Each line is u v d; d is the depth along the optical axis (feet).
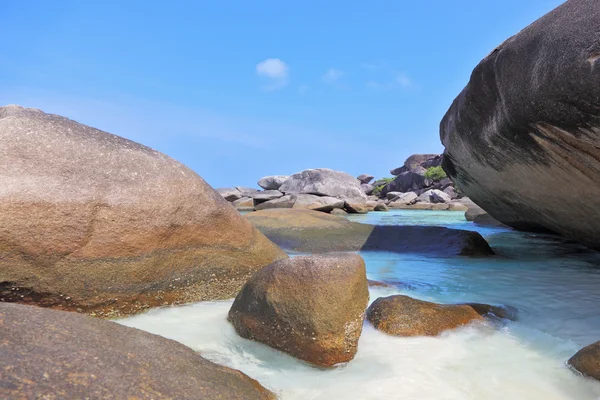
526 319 9.37
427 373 6.88
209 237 11.61
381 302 9.34
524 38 10.69
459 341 8.12
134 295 10.18
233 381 5.64
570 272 14.82
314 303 7.44
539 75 9.98
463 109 15.88
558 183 14.01
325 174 77.20
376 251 19.75
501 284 12.91
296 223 23.25
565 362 7.08
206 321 9.44
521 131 12.41
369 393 6.25
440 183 107.96
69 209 9.41
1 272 8.79
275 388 6.38
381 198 112.06
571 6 9.61
